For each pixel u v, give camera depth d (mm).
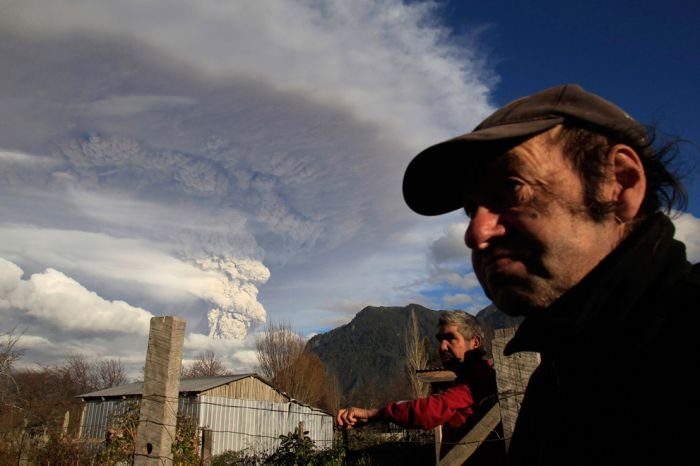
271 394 27141
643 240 737
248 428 21859
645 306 697
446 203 1061
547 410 940
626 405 697
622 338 707
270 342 47500
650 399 666
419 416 2576
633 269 717
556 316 780
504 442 2850
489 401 2887
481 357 2947
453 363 2971
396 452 12539
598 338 741
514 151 823
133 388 21953
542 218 789
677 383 640
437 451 4367
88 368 34656
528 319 852
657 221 763
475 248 846
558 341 807
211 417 20859
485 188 861
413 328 21875
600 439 732
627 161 789
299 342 48625
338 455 8891
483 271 923
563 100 831
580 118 799
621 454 691
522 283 804
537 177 801
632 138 818
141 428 3010
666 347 663
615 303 713
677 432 629
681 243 765
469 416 2818
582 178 793
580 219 783
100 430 18625
